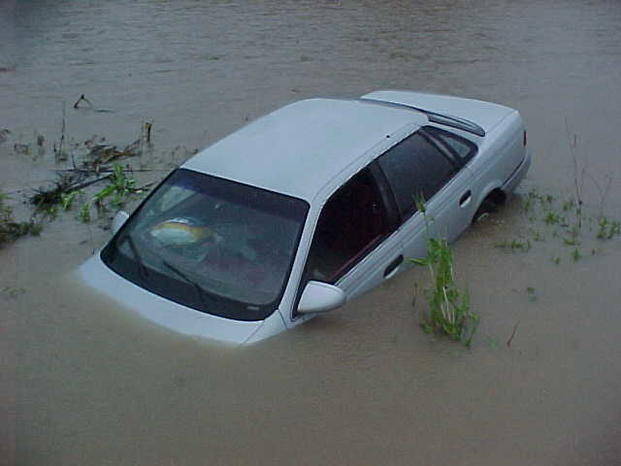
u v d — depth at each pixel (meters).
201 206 5.42
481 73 11.33
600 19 14.06
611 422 4.58
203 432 4.40
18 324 5.31
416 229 5.84
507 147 6.99
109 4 15.27
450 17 14.45
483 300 5.75
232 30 13.58
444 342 5.21
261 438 4.38
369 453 4.31
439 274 5.39
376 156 5.75
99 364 4.85
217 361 4.79
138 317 5.09
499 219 7.03
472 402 4.72
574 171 8.21
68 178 8.24
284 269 5.05
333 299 4.92
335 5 15.34
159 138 9.29
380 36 13.21
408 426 4.52
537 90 10.63
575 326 5.47
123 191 7.79
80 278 5.60
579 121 9.59
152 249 5.40
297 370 4.83
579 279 6.05
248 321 4.93
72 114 10.05
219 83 11.05
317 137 5.89
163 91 10.79
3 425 4.45
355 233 5.45
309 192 5.29
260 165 5.59
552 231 6.82
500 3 15.41
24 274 6.15
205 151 5.90
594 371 5.01
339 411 4.59
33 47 12.61
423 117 6.48
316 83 10.99
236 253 5.16
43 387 4.73
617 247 6.55
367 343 5.11
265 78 11.23
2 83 11.10
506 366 5.04
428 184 6.09
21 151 8.92
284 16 14.53
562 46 12.52
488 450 4.37
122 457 4.23
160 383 4.69
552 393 4.81
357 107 6.51
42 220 7.29
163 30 13.56
